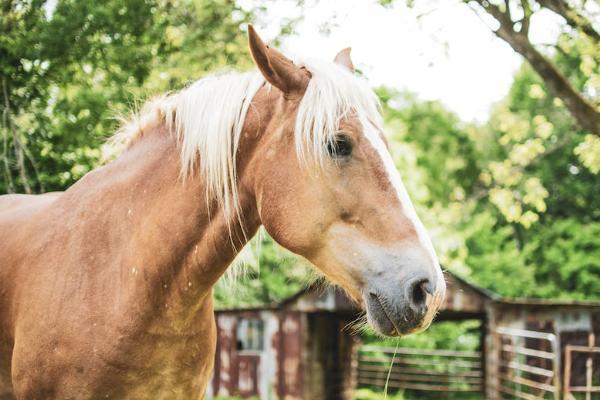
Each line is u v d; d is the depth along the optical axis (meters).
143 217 2.42
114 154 2.80
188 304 2.38
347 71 2.27
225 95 2.35
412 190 23.86
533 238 25.30
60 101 5.91
